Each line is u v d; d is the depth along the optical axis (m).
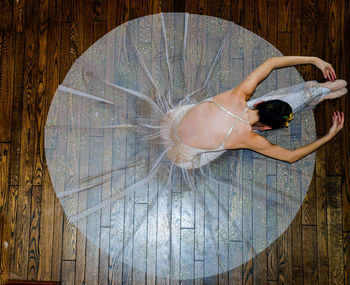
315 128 2.15
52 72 2.19
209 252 2.06
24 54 2.21
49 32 2.22
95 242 2.07
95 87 2.16
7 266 1.93
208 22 2.21
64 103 2.16
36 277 2.04
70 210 2.09
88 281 2.04
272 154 1.97
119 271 2.05
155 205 2.09
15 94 2.18
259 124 1.86
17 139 2.14
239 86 1.89
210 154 2.05
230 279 2.05
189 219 2.08
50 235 2.07
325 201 2.12
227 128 1.85
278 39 2.22
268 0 2.24
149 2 2.23
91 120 2.14
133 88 2.15
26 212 2.09
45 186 2.11
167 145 2.07
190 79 2.15
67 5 2.23
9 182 2.12
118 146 2.12
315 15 2.24
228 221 2.08
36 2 2.24
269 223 2.09
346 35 2.23
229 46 2.19
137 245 2.06
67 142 2.13
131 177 2.10
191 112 1.92
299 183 2.12
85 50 2.20
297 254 2.08
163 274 2.04
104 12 2.22
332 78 2.14
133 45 2.18
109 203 2.09
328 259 2.08
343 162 2.14
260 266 2.06
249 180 2.11
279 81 2.15
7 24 2.23
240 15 2.23
